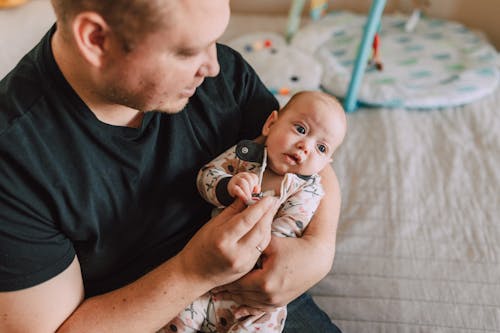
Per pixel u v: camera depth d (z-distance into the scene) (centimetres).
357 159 139
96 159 64
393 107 158
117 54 55
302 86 160
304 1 197
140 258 77
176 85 60
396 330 101
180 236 80
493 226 120
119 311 65
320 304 106
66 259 64
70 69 59
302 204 83
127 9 51
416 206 125
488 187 130
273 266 72
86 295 76
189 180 79
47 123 60
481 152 140
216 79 84
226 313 79
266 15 203
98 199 65
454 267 111
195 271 66
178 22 53
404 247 115
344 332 101
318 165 89
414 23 188
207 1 53
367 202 126
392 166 136
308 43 181
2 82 64
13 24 108
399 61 174
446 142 144
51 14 114
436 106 156
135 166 67
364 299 106
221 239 63
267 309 77
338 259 113
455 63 172
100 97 62
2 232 56
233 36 188
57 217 62
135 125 69
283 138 88
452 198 127
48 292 61
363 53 146
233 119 86
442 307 104
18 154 57
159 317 67
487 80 162
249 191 74
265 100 94
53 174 60
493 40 200
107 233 69
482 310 103
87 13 52
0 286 57
